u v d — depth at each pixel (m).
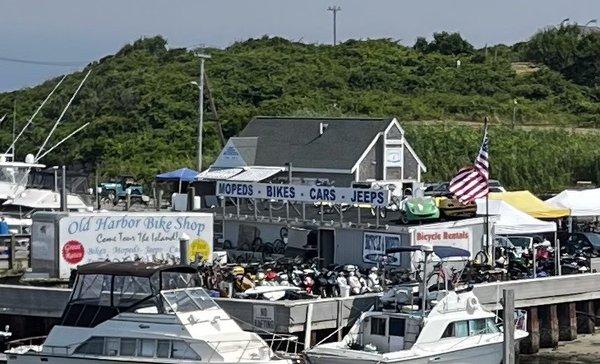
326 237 129.88
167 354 81.38
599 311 127.12
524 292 115.06
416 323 90.00
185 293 83.94
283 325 95.44
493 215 131.25
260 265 119.56
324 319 98.25
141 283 84.12
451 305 91.81
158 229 122.25
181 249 103.75
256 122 192.00
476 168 126.94
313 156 179.38
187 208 147.50
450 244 125.25
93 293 85.00
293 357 86.19
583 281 121.88
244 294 102.06
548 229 137.88
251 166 179.38
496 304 111.19
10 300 106.12
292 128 186.88
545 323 119.12
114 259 119.19
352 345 91.12
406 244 121.88
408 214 124.31
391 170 182.00
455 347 90.69
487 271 117.12
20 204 151.50
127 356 82.19
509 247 134.50
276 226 134.50
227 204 153.25
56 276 115.88
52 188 160.38
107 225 119.00
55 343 84.50
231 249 137.12
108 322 83.31
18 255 125.25
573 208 153.75
